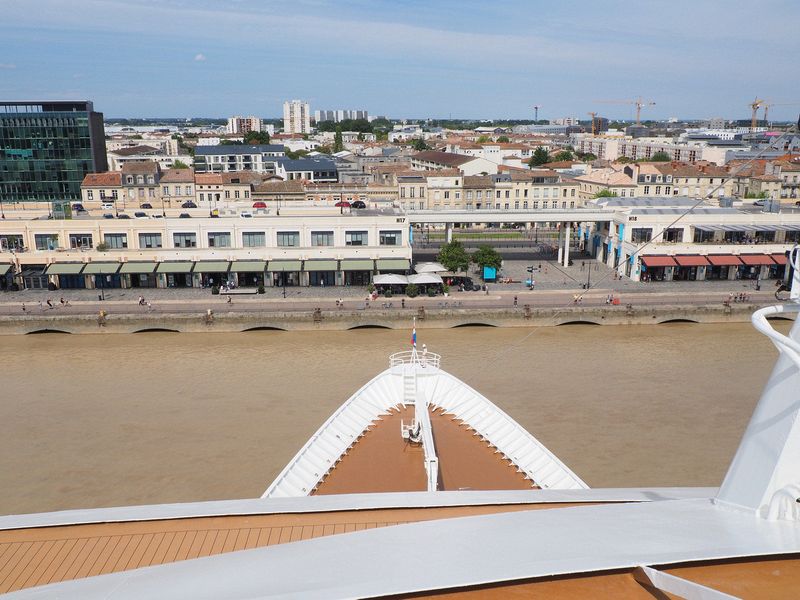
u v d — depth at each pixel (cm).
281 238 10575
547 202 16638
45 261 10144
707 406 5816
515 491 2245
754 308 9012
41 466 4781
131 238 10438
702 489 1914
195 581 1107
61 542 2195
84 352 7794
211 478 4569
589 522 1230
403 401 4394
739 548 1041
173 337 8438
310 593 982
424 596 998
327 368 7056
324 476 3353
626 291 10019
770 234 11181
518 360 7250
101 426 5481
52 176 16262
